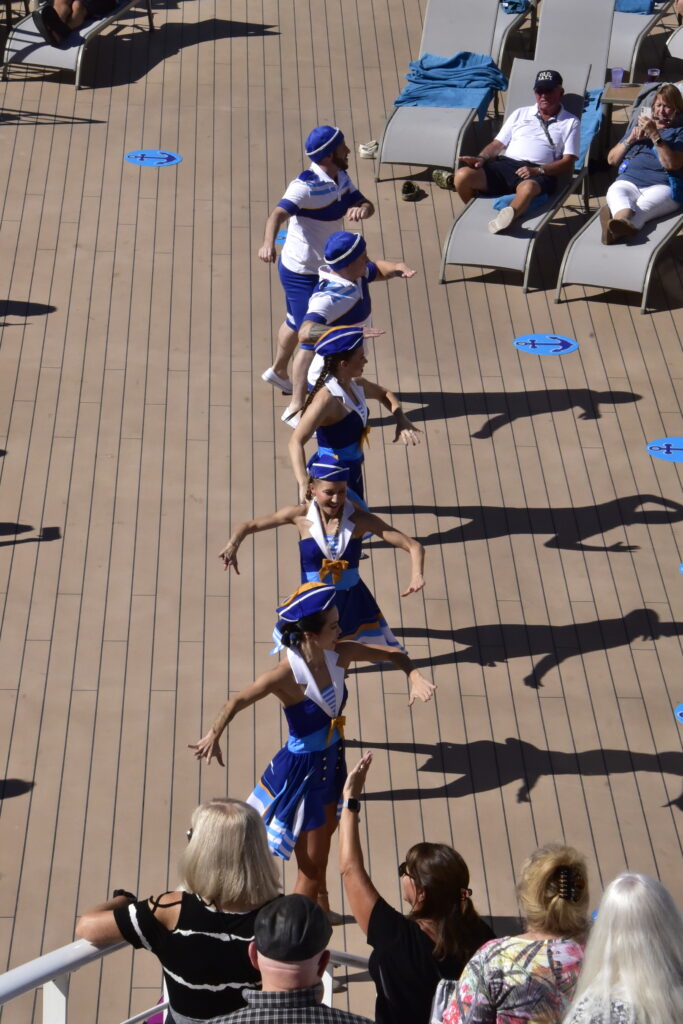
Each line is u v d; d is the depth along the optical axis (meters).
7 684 9.83
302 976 4.07
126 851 8.59
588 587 11.11
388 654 7.66
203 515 11.68
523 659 10.34
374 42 20.61
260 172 17.12
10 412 12.78
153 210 16.22
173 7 21.42
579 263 14.79
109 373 13.44
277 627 7.56
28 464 12.12
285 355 12.94
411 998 5.17
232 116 18.38
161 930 4.68
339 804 7.69
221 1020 4.04
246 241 15.77
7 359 13.52
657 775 9.38
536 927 4.72
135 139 17.69
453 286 15.29
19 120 17.97
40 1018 7.51
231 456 12.44
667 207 15.09
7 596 10.64
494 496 12.12
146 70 19.45
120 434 12.61
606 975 3.73
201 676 10.02
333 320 11.02
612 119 18.91
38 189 16.47
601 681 10.17
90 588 10.80
